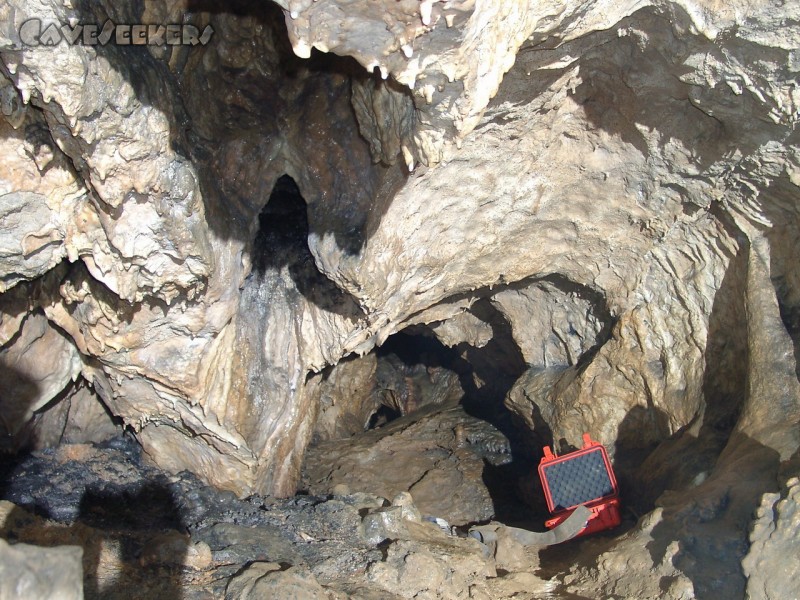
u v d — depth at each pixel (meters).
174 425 6.27
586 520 6.00
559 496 6.33
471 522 7.87
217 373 6.02
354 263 5.45
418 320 7.54
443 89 3.88
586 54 5.06
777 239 5.26
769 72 4.33
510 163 5.77
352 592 4.48
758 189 5.16
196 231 4.83
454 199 5.82
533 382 7.84
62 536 4.40
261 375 6.44
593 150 5.83
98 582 4.11
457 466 8.91
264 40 4.85
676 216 5.90
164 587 4.19
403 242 5.82
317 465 9.04
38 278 5.31
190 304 5.43
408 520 5.76
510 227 6.29
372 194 5.37
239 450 6.29
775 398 5.00
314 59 5.00
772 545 3.86
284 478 6.89
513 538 6.06
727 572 4.22
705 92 4.76
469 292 7.52
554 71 5.01
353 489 8.41
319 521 5.68
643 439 6.77
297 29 3.38
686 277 6.14
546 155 5.82
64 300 5.41
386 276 5.77
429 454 9.30
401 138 4.57
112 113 4.03
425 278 6.34
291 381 6.57
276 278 6.30
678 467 5.83
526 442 8.84
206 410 6.03
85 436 6.83
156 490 6.12
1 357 5.78
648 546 4.89
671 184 5.73
